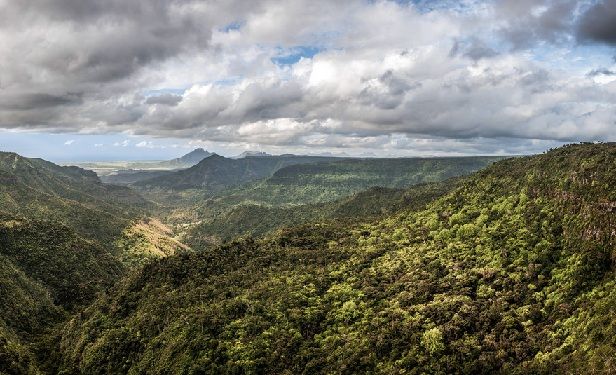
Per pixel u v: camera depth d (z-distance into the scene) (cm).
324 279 14062
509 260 12094
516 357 9338
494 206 15162
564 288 10331
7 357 13538
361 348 10669
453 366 9538
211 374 11275
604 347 8056
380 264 14588
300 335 11744
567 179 13550
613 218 10681
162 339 12850
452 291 11744
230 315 12825
